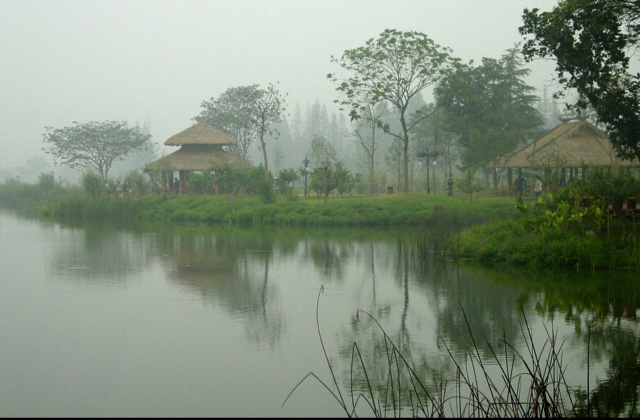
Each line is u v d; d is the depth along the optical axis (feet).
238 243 80.02
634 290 44.01
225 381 26.84
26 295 44.86
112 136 221.25
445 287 46.93
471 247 61.46
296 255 67.05
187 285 48.65
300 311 39.47
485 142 135.13
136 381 26.91
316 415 23.26
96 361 29.63
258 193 133.90
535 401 20.68
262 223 113.70
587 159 119.55
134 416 23.27
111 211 135.13
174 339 33.12
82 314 38.86
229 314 38.70
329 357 29.91
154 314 38.73
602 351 30.01
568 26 62.13
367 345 31.81
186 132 164.14
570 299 41.45
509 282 48.16
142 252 69.92
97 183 152.56
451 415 22.93
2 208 183.52
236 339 33.14
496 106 157.99
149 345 32.09
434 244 65.05
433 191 151.53
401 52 132.46
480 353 30.17
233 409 23.88
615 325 34.78
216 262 61.46
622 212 59.72
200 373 27.81
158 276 52.95
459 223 76.13
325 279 51.21
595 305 39.65
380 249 72.79
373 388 25.82
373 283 49.16
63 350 31.32
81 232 97.91
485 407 23.50
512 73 175.73
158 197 140.05
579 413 22.75
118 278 51.96
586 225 59.62
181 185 157.89
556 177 103.45
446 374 27.32
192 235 92.32
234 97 213.46
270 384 26.43
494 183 141.08
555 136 125.90
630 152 64.23
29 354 30.76
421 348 31.14
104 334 34.22
